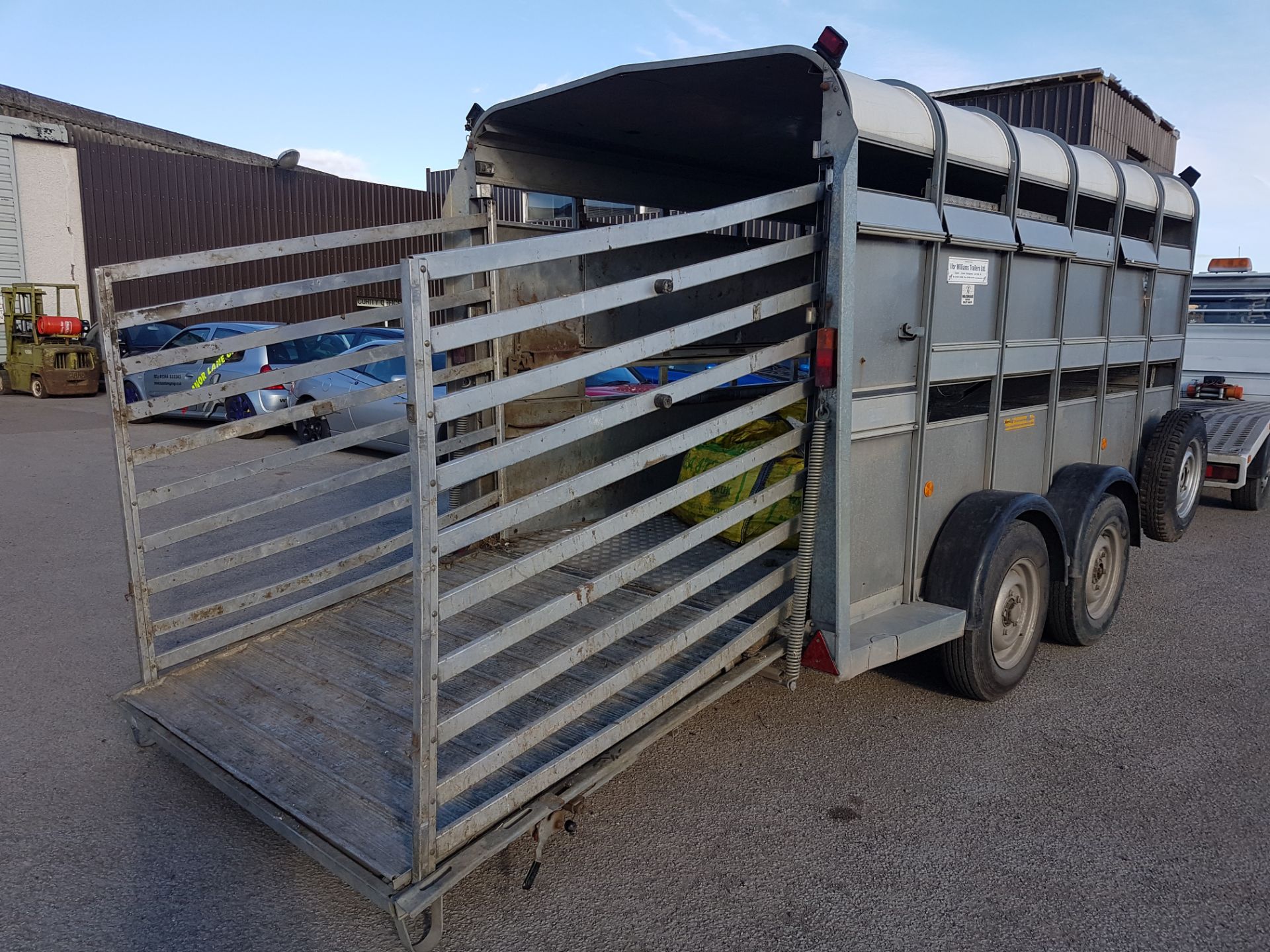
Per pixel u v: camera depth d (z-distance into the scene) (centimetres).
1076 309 480
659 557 293
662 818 335
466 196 436
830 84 308
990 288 404
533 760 280
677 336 284
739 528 427
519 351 448
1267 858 312
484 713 250
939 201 358
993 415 421
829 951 266
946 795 352
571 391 475
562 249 248
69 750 379
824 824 332
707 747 389
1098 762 378
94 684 439
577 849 316
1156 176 566
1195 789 357
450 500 467
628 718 294
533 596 395
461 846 253
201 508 789
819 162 320
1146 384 591
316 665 361
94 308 1834
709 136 450
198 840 320
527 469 463
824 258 320
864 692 445
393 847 251
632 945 268
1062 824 332
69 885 294
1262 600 591
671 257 513
